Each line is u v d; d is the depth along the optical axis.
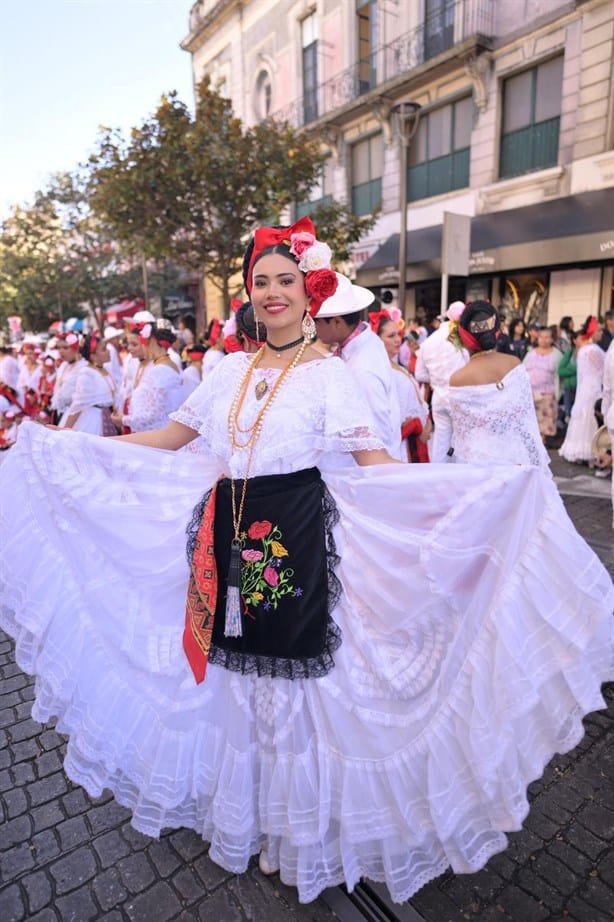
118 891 1.93
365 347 2.79
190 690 1.88
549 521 1.57
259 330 2.05
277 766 1.79
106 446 1.94
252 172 10.37
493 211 12.16
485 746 1.51
